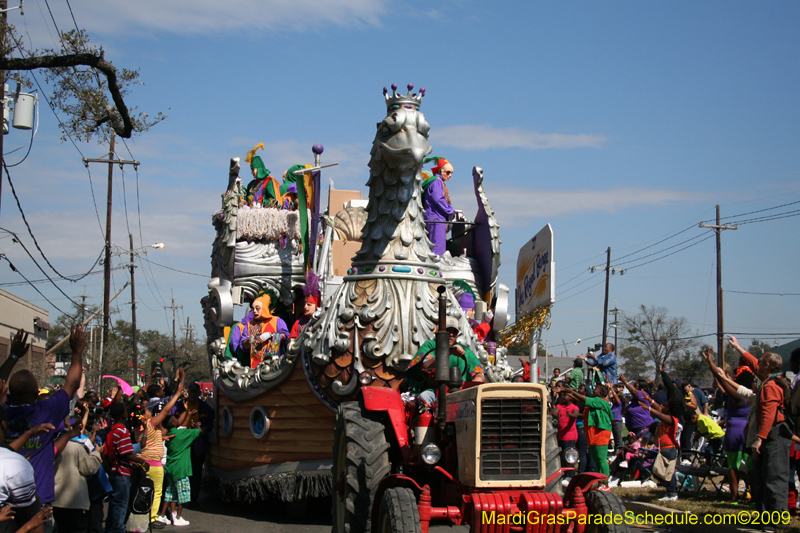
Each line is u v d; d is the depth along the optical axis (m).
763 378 7.75
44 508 4.65
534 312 11.20
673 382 10.33
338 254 12.73
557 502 5.26
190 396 11.49
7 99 12.75
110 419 9.32
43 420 5.70
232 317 11.38
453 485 6.05
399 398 7.05
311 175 11.30
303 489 9.43
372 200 9.70
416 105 9.52
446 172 12.70
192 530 9.20
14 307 39.78
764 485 7.52
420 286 9.37
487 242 11.95
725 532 7.76
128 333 74.31
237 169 11.98
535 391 5.63
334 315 9.30
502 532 5.25
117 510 7.75
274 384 9.77
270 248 11.98
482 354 9.70
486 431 5.55
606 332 44.19
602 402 10.54
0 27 8.95
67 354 53.59
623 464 12.49
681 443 12.20
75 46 9.06
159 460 9.00
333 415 9.34
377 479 6.44
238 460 10.55
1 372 6.46
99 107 9.44
